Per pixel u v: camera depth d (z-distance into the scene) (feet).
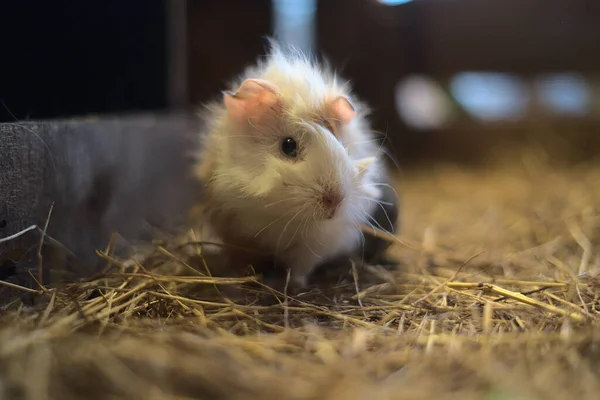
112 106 1.72
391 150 2.77
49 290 0.82
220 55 2.44
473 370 0.57
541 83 3.08
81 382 0.52
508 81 3.12
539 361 0.60
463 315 0.80
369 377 0.56
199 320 0.75
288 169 0.84
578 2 2.78
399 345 0.66
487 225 1.58
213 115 1.04
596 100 3.04
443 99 3.13
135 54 1.83
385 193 1.09
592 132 2.89
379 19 2.68
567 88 3.07
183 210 1.56
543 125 2.95
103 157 1.15
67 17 1.42
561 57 2.94
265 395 0.50
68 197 0.99
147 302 0.81
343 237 0.97
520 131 2.96
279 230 0.92
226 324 0.75
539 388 0.53
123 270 0.93
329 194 0.83
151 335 0.64
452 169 2.70
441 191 2.22
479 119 3.10
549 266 1.12
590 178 2.23
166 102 2.05
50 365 0.54
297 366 0.58
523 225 1.52
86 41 1.53
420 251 1.25
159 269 1.00
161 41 1.96
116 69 1.72
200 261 1.02
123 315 0.76
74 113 1.51
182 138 1.80
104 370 0.53
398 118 2.91
